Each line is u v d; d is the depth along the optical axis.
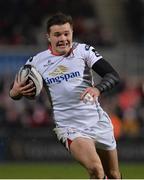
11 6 78.06
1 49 64.50
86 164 19.91
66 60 20.84
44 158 53.09
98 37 73.06
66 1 79.19
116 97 59.53
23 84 20.88
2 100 59.12
